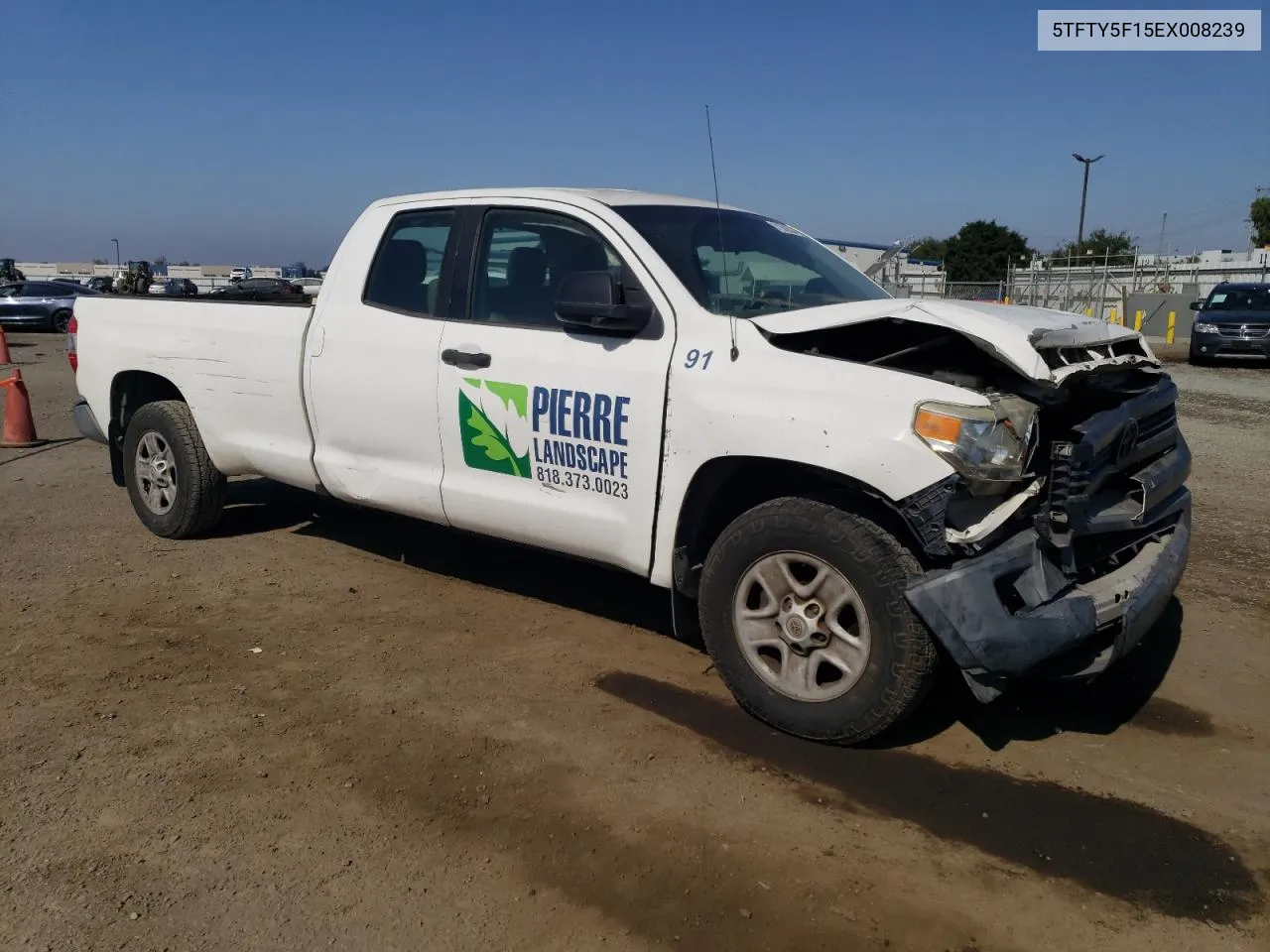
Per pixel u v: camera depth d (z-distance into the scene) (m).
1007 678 3.32
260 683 4.18
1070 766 3.60
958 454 3.22
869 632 3.45
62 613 4.95
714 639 3.85
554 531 4.31
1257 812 3.32
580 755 3.62
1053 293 37.56
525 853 3.04
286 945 2.64
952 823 3.22
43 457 9.10
